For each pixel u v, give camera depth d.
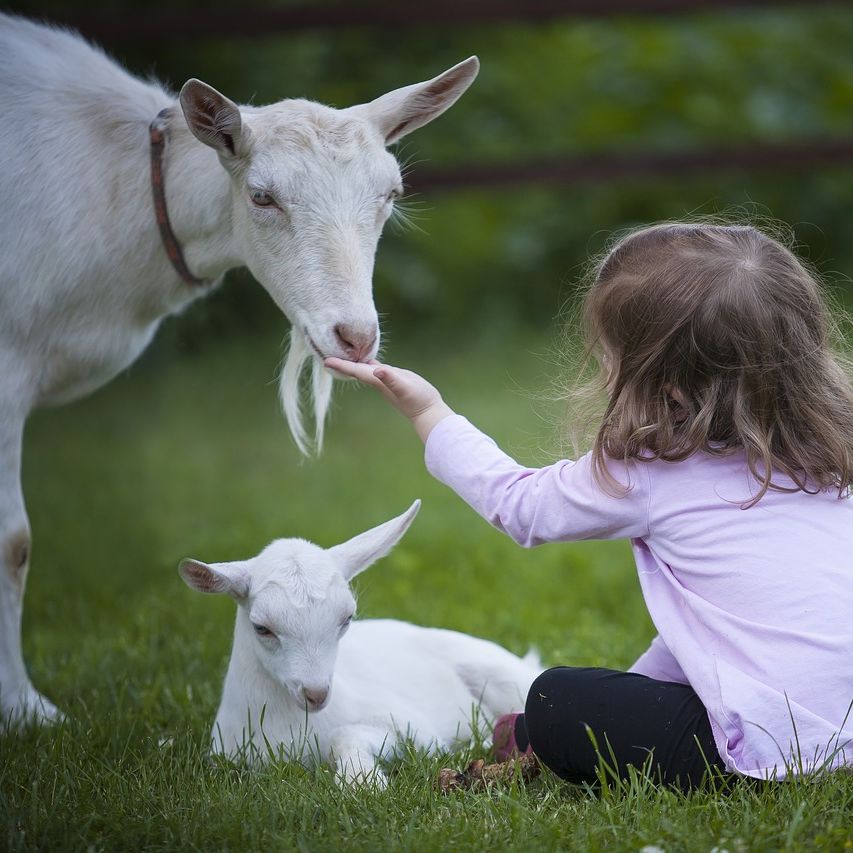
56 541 10.33
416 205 21.89
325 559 5.21
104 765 5.35
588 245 22.00
